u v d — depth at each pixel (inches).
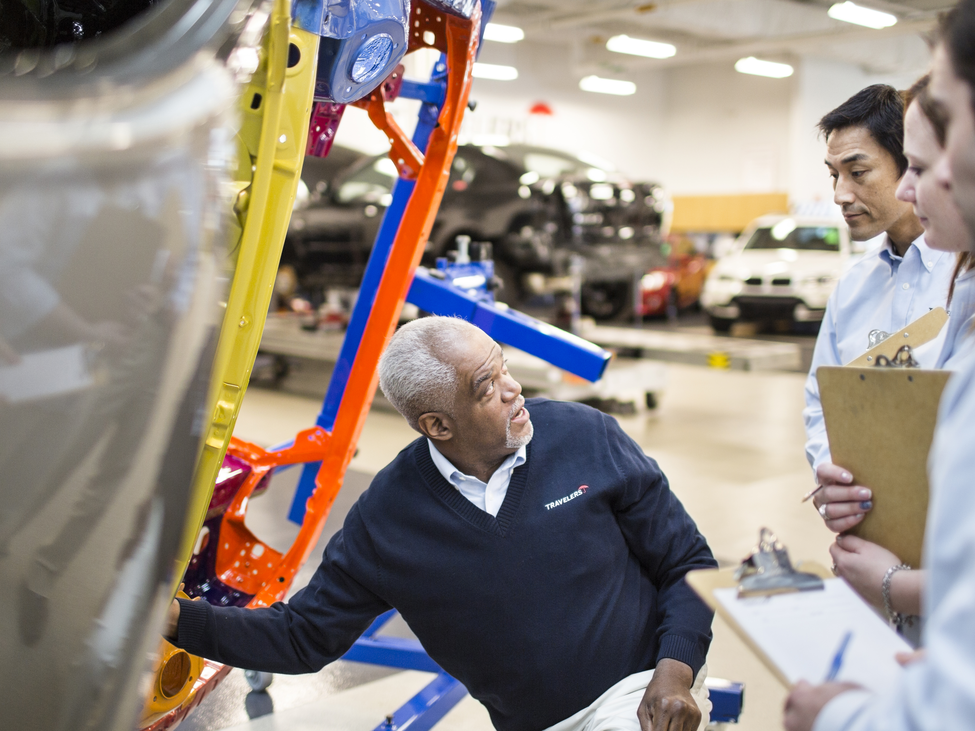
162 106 32.2
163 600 39.5
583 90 699.4
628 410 259.6
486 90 646.5
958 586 23.9
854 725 27.8
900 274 71.6
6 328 29.9
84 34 59.4
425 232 86.0
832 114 71.0
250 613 61.1
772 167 692.1
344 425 86.8
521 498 61.0
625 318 384.5
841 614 34.4
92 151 29.7
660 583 65.5
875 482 41.8
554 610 60.3
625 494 63.3
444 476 61.7
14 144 28.0
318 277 360.5
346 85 64.0
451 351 58.9
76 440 32.6
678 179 761.0
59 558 33.7
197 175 34.0
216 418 51.7
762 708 97.2
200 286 35.5
